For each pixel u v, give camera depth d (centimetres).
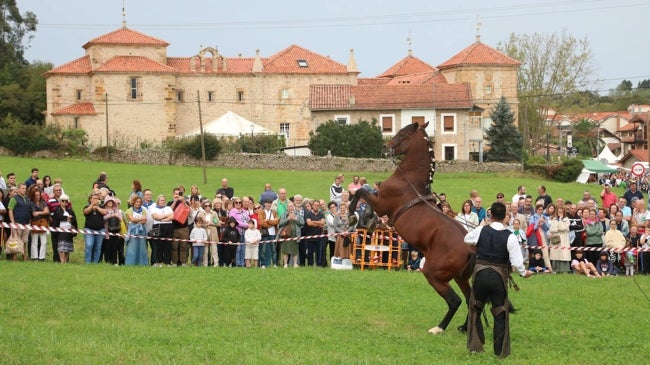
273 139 7994
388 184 1503
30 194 2303
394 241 2467
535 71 10169
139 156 6956
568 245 2538
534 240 2548
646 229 2584
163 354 1227
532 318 1666
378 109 8694
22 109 9612
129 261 2320
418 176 1491
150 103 9238
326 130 7550
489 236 1301
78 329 1399
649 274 2561
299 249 2556
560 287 2102
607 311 1762
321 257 2547
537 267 2534
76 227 2380
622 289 2098
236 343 1330
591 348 1417
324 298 1791
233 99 9744
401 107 8681
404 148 1503
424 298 1834
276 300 1747
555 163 7256
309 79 9881
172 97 9325
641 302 1903
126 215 2358
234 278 2009
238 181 5809
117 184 5338
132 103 9181
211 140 6906
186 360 1196
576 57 10081
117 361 1181
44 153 7038
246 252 2439
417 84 9194
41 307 1580
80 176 5759
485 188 5728
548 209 2603
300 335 1416
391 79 10888
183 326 1464
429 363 1241
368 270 2345
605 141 14525
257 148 7812
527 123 10112
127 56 9306
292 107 9850
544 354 1348
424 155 1502
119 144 8506
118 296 1712
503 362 1271
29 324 1433
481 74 10312
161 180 5722
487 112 10288
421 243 1458
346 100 8800
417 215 1466
